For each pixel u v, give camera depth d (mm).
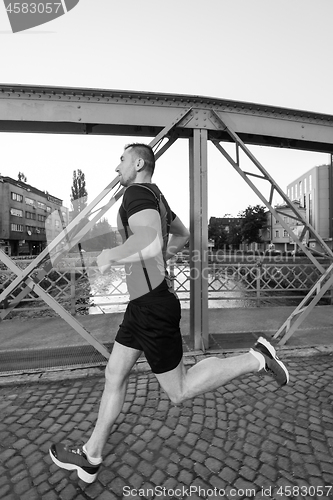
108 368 1569
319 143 3984
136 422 2203
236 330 4312
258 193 3498
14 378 2879
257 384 2771
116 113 3041
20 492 1580
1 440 2021
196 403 2459
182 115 3164
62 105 2947
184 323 4812
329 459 1800
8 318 5184
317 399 2502
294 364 3217
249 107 3334
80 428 2150
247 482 1632
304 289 6035
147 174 1633
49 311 5758
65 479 1666
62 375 2932
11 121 3158
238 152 3467
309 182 43531
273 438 2002
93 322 4848
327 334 4113
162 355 1431
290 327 3672
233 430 2094
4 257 2758
